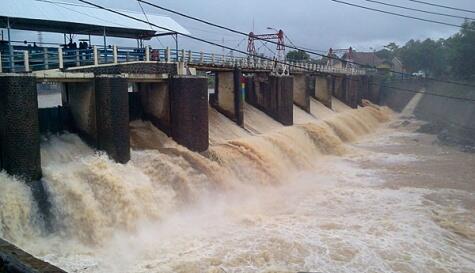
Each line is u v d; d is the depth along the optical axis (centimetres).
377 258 1930
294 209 2561
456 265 1900
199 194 2494
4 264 825
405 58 11650
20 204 1833
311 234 2164
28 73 1962
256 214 2433
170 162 2530
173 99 2817
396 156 4262
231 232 2159
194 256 1875
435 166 3816
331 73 6359
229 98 3972
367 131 6134
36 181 1967
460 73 7619
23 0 2444
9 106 1881
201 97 2855
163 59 2928
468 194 2947
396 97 8450
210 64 3641
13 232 1780
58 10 2530
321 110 5988
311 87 6625
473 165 3847
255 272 1758
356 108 7200
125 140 2383
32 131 1950
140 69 2656
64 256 1775
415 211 2569
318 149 4306
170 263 1803
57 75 2162
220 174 2723
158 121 2948
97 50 2441
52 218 1930
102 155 2341
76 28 2792
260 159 3092
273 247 1991
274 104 4566
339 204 2678
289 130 4106
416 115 7719
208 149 2936
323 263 1864
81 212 1981
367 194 2911
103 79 2286
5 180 1873
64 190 2000
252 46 5134
